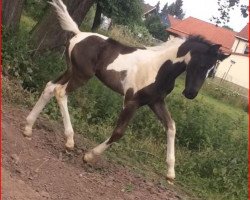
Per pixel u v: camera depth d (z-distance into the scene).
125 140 3.77
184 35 2.74
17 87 3.66
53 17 4.23
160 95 2.74
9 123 2.97
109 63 2.79
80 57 2.84
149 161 3.57
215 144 4.19
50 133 3.12
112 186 2.75
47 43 4.23
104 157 3.17
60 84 2.89
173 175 2.89
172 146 2.85
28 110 3.43
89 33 2.91
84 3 4.32
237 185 3.60
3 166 2.40
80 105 4.00
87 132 3.64
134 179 3.01
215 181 3.54
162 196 2.91
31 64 3.95
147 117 4.20
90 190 2.58
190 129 4.30
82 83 2.87
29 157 2.63
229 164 3.72
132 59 2.76
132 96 2.73
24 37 4.18
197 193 3.32
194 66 2.61
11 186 2.22
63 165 2.72
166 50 2.70
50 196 2.34
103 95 4.18
